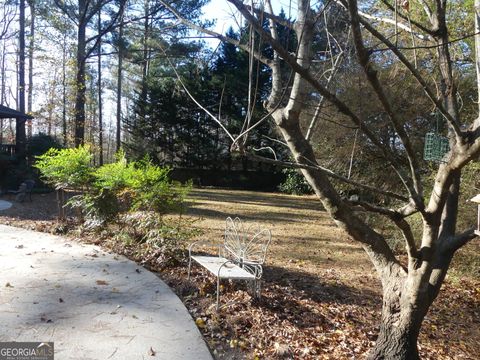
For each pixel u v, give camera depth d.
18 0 23.16
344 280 7.34
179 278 6.11
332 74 3.14
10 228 9.45
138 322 4.43
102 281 5.71
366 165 10.73
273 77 3.39
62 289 5.32
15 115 19.67
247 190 30.64
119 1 16.47
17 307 4.63
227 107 29.39
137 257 7.02
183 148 32.28
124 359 3.63
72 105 22.17
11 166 18.05
